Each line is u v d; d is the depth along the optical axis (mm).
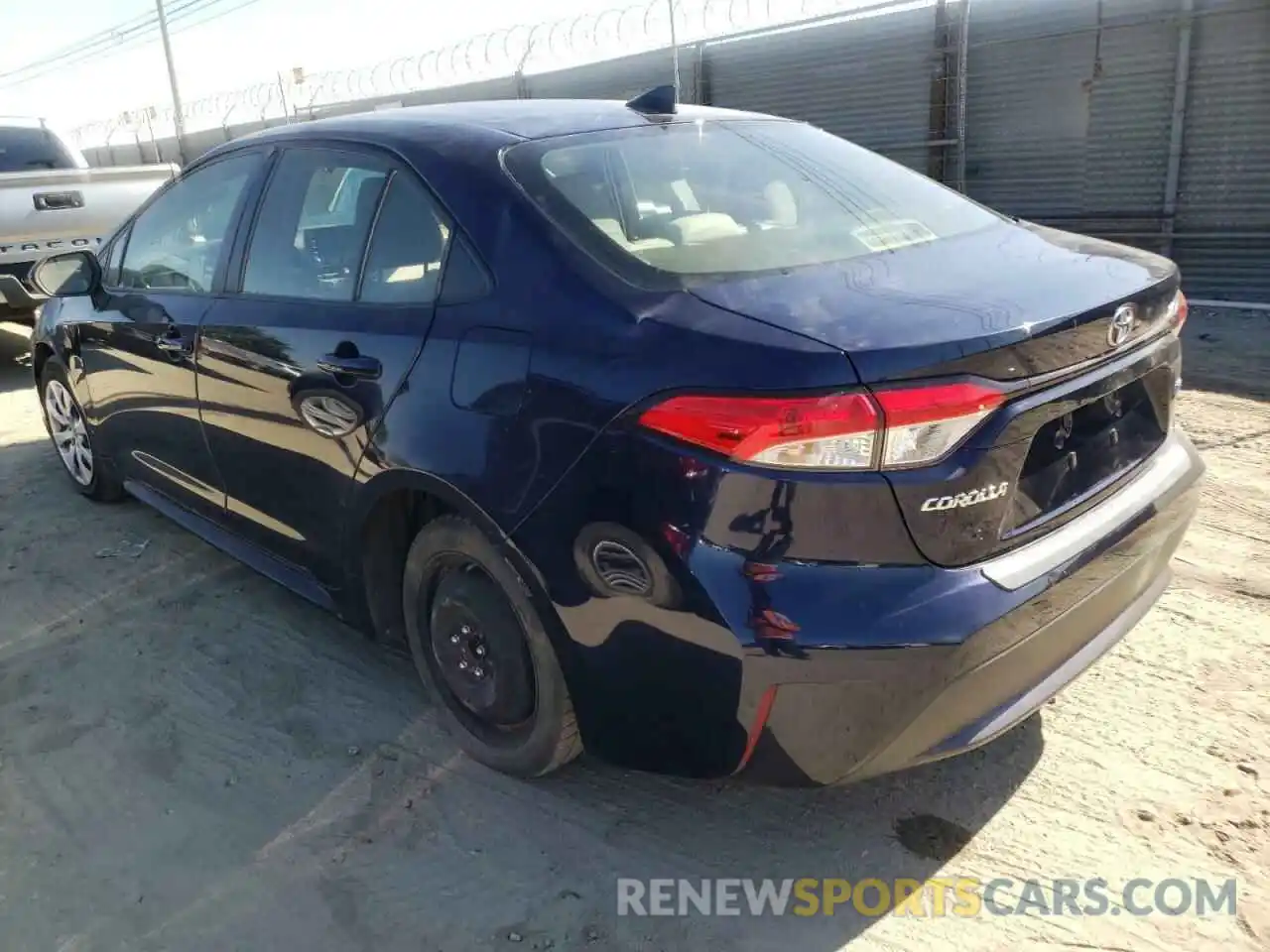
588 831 2604
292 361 2992
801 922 2295
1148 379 2574
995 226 2912
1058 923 2260
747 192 2838
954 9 9461
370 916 2344
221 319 3359
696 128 3102
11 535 4648
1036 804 2621
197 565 4242
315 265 3078
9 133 8797
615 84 12719
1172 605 3535
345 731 3051
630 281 2312
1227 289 8586
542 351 2305
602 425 2152
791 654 1984
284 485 3197
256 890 2436
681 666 2113
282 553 3385
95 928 2334
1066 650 2314
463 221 2611
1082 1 8734
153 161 25141
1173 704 2982
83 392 4508
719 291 2256
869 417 1935
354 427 2777
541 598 2340
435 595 2832
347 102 16984
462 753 2910
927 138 10031
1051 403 2145
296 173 3252
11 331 10148
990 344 2010
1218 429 5312
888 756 2094
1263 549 3906
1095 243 2848
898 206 2932
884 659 1974
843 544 1990
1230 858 2414
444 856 2525
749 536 1997
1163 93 8508
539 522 2291
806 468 1955
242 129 20875
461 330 2502
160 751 2984
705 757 2182
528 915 2336
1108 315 2266
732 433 1975
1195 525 4164
